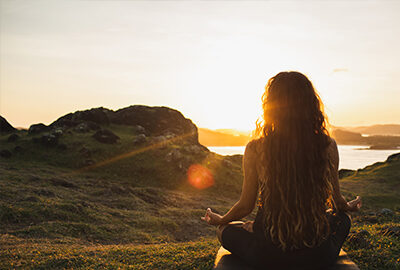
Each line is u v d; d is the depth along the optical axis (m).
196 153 41.66
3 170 28.02
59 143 41.41
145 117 59.03
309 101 2.05
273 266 2.24
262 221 2.24
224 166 40.72
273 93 2.10
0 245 8.99
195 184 34.28
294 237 2.05
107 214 17.56
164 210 21.81
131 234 14.80
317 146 2.01
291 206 2.00
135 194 25.44
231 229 2.61
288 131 2.01
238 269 2.42
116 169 36.22
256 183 2.25
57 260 5.31
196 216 21.16
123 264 4.71
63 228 13.49
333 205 2.58
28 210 15.08
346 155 196.50
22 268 5.02
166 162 38.00
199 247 5.68
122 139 45.22
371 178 46.78
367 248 4.10
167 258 4.85
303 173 1.98
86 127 48.38
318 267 2.25
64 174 32.09
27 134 46.81
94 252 5.97
